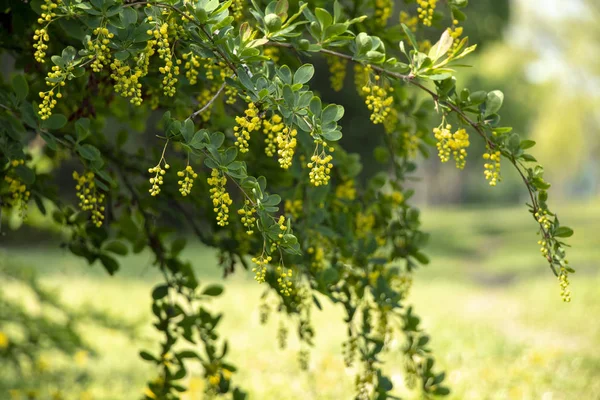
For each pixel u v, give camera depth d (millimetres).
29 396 4785
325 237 2805
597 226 30156
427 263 3047
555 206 48625
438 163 47625
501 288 14242
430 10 2348
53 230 4684
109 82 2598
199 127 2680
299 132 2672
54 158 3557
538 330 8984
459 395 4941
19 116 2248
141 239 3178
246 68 1966
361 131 16953
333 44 2115
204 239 3129
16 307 4844
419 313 9883
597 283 12523
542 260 19125
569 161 36719
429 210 48438
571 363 6234
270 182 2990
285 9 1937
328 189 2697
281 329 3123
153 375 6000
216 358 3072
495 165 2125
